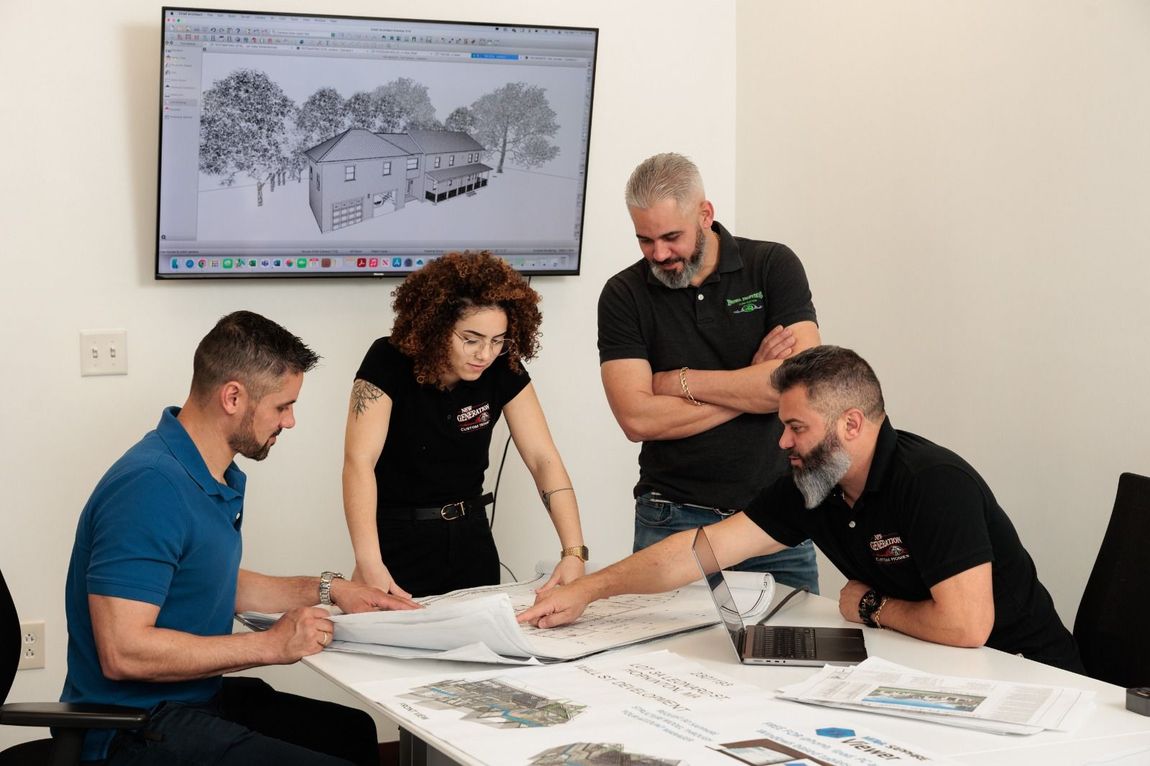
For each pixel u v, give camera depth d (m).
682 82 3.84
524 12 3.59
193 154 3.19
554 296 3.73
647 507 2.81
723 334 2.74
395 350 2.54
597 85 3.72
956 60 3.03
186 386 3.32
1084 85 2.66
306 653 1.99
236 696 2.26
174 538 1.93
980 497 2.04
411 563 2.60
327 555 3.50
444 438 2.56
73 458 3.22
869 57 3.34
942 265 3.12
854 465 2.10
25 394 3.16
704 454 2.71
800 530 2.26
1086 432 2.70
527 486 3.71
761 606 2.22
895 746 1.51
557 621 2.13
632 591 2.23
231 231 3.27
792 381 2.09
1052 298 2.78
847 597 2.19
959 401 3.08
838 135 3.48
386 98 3.36
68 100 3.13
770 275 2.74
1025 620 2.11
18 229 3.12
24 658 3.20
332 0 3.33
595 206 3.76
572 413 3.78
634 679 1.82
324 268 3.39
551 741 1.54
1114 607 2.16
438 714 1.65
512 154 3.54
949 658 1.93
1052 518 2.80
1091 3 2.63
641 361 2.78
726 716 1.64
